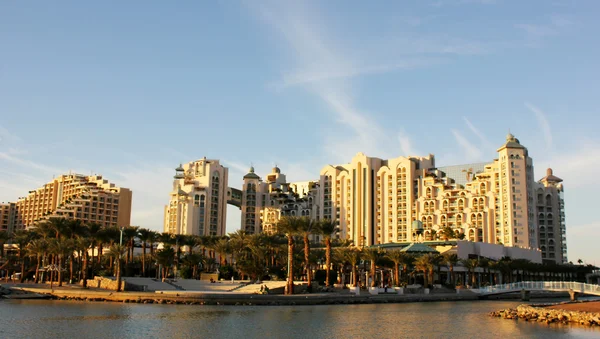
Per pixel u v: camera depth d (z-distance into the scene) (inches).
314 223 5364.2
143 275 6752.0
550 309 3762.3
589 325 3363.7
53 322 3238.2
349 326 3230.8
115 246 5280.5
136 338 2719.0
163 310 3937.0
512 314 3833.7
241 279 6614.2
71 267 6151.6
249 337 2792.8
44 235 6456.7
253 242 6678.2
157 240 7091.5
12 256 7475.4
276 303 4606.3
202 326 3134.8
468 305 5093.5
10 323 3174.2
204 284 5831.7
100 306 4192.9
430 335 2935.5
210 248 7568.9
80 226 6328.7
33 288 5354.3
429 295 5797.2
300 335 2874.0
